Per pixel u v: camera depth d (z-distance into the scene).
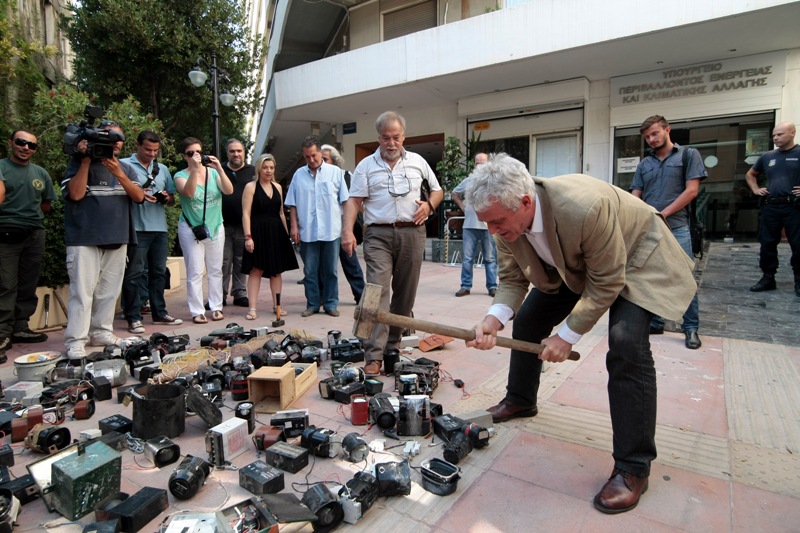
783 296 5.83
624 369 2.05
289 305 6.59
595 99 11.31
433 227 17.39
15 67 8.59
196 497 2.08
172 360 3.67
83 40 11.70
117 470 2.06
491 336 2.35
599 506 1.98
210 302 5.68
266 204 5.54
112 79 12.02
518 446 2.52
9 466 2.34
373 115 14.77
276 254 5.53
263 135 20.31
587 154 11.49
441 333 2.37
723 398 3.08
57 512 1.99
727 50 9.40
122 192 4.28
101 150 3.83
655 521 1.92
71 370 3.44
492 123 12.70
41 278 5.31
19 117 8.81
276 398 3.18
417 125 14.12
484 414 2.67
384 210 3.67
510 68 10.48
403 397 3.00
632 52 9.52
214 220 5.58
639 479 2.03
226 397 3.24
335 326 5.18
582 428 2.72
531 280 2.40
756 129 9.82
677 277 2.13
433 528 1.89
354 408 2.77
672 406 2.98
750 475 2.23
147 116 8.46
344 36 15.62
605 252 1.99
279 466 2.30
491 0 12.23
